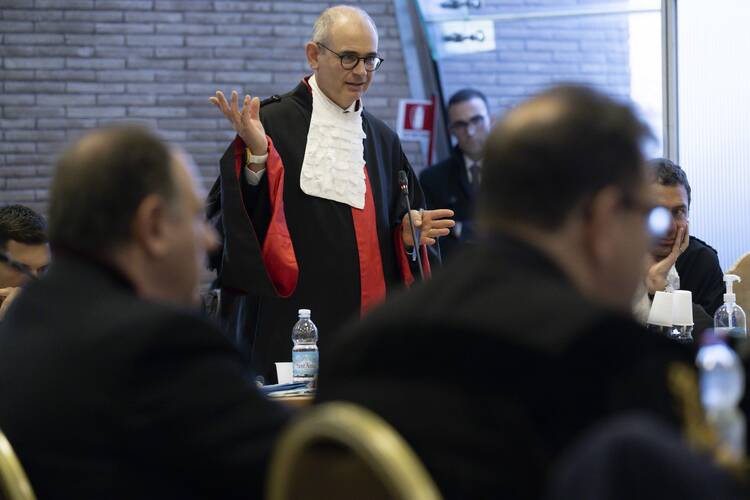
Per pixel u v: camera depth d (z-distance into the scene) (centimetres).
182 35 1755
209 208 777
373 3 1812
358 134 817
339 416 221
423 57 1833
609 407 225
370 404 237
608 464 166
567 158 244
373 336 247
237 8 1767
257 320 779
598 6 1531
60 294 303
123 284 305
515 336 230
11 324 311
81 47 1731
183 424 279
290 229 784
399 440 222
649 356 230
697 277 814
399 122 1747
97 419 281
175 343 285
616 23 1502
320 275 784
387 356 243
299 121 802
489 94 1748
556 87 257
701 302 809
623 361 228
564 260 249
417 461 226
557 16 1622
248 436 280
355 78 802
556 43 1628
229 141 1769
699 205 1362
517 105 260
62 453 283
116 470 281
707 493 162
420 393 235
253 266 735
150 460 281
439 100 1847
